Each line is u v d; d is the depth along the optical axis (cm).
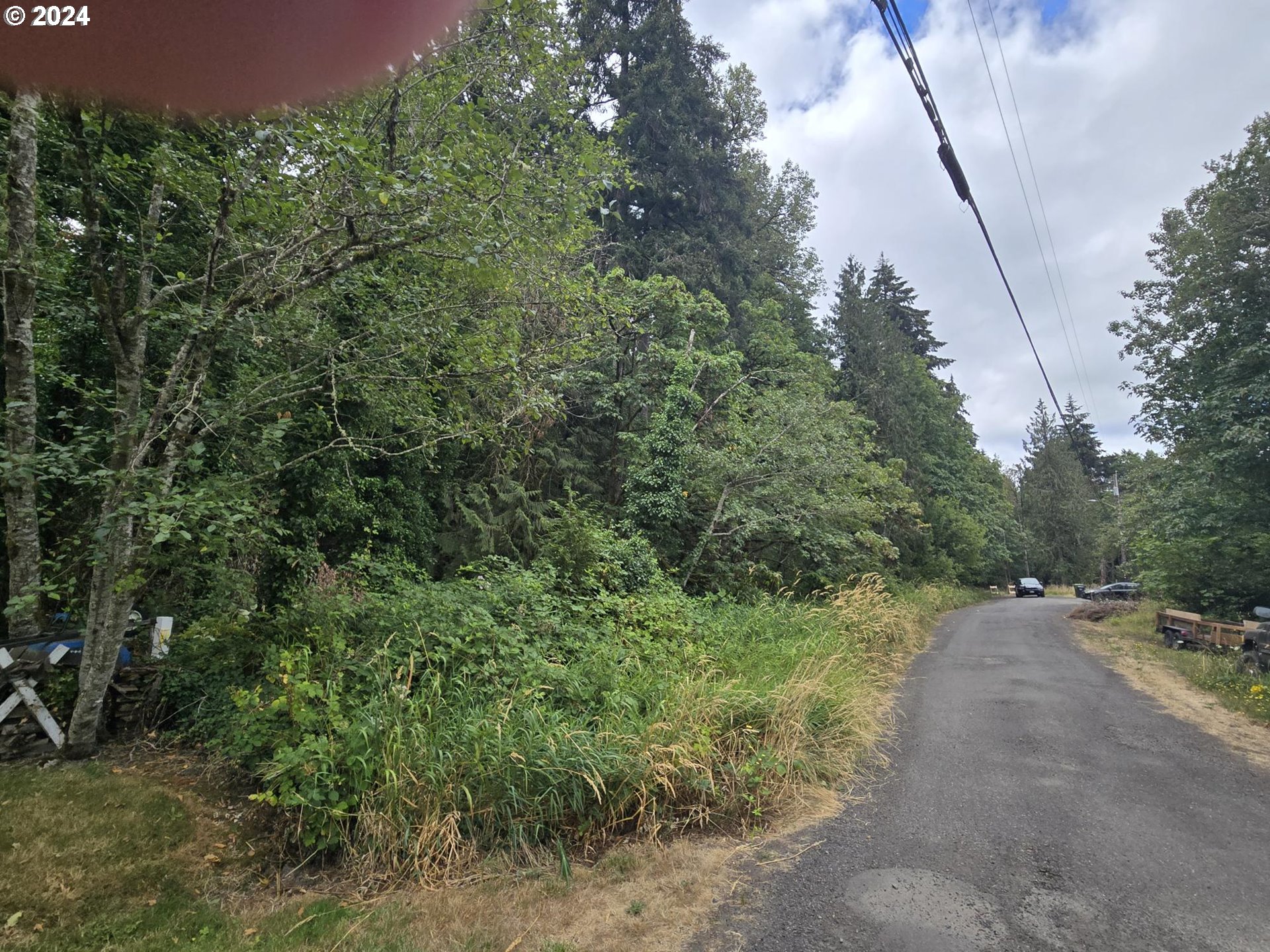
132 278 634
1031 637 1389
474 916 338
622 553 1065
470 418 748
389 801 404
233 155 482
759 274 2489
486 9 580
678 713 529
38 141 533
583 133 780
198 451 427
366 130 563
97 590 456
